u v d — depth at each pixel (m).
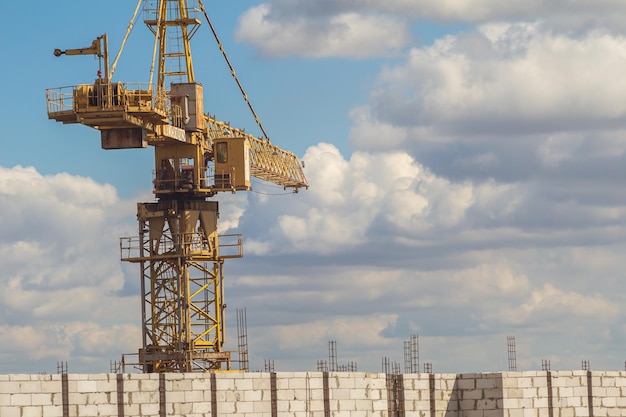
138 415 89.88
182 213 158.38
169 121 151.25
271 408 94.62
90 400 88.25
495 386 98.56
